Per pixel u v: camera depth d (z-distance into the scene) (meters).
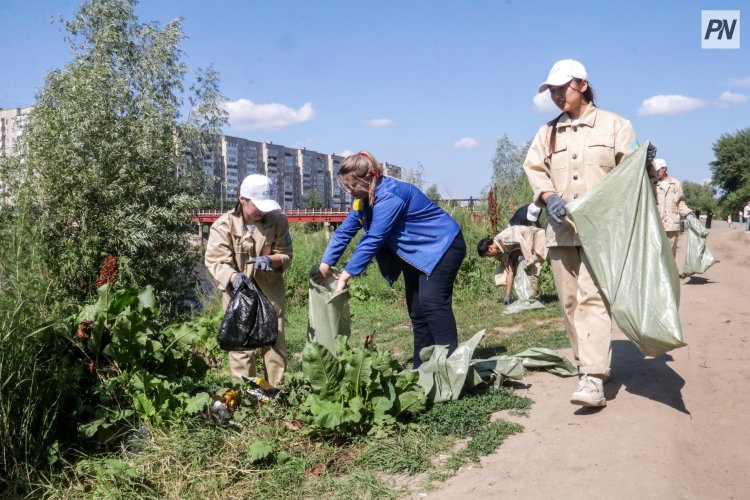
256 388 4.48
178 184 11.76
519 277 9.27
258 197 4.60
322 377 4.00
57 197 9.96
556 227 4.61
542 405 4.55
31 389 3.52
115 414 3.90
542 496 3.19
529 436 3.98
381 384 4.16
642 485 3.24
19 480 3.35
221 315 7.50
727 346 5.99
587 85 4.53
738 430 3.92
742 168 90.75
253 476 3.53
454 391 4.52
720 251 21.64
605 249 4.18
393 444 3.84
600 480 3.31
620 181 4.25
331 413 3.84
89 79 10.78
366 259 4.81
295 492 3.37
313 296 4.94
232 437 3.87
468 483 3.39
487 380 4.98
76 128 10.31
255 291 4.63
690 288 10.86
